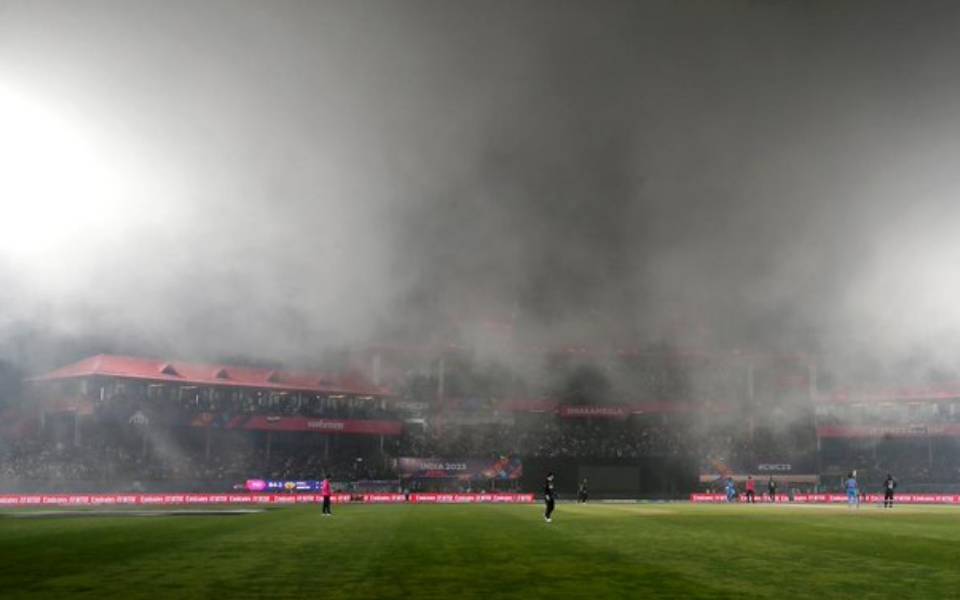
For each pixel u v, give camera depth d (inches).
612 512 1782.7
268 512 1784.0
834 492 3284.9
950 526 1282.0
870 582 643.5
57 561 776.9
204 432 3238.2
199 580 644.1
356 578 655.1
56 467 2701.8
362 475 3144.7
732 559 799.7
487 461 3176.7
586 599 559.8
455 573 686.5
